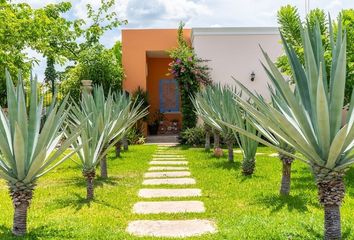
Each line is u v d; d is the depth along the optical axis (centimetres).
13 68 1130
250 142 849
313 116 385
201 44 1802
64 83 1894
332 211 387
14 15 1167
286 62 946
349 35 845
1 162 464
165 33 2005
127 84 1989
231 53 1795
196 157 1274
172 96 2211
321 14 892
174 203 643
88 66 1881
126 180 852
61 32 1677
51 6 1664
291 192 679
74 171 966
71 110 848
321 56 398
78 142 675
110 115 758
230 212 575
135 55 1998
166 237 470
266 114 404
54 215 566
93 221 535
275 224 492
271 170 931
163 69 2219
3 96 1528
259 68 1794
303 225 479
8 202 648
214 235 470
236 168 985
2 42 1159
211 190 737
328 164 375
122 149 1507
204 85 1748
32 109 467
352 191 682
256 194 677
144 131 1939
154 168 1041
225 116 1070
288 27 964
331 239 387
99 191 730
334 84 366
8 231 480
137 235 482
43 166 455
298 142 378
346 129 338
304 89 404
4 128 454
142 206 626
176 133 2127
